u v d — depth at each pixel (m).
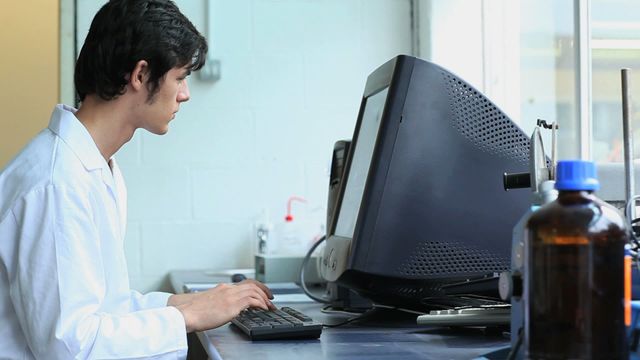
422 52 3.07
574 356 0.76
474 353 1.07
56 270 1.26
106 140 1.44
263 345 1.22
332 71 3.10
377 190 1.43
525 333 0.80
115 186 1.47
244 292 1.44
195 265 3.02
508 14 2.96
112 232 1.40
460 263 1.47
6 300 1.32
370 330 1.36
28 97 2.94
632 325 0.79
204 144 3.03
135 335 1.28
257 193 3.05
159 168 3.01
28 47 2.94
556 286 0.78
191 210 3.02
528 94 2.80
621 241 0.77
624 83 1.24
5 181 1.33
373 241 1.43
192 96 3.03
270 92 3.07
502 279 0.86
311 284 2.45
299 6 3.08
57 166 1.31
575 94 2.40
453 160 1.48
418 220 1.45
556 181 0.81
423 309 1.55
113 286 1.40
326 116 3.09
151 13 1.40
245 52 3.05
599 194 1.50
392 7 3.13
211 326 1.37
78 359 1.24
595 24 2.32
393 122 1.45
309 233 3.06
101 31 1.40
